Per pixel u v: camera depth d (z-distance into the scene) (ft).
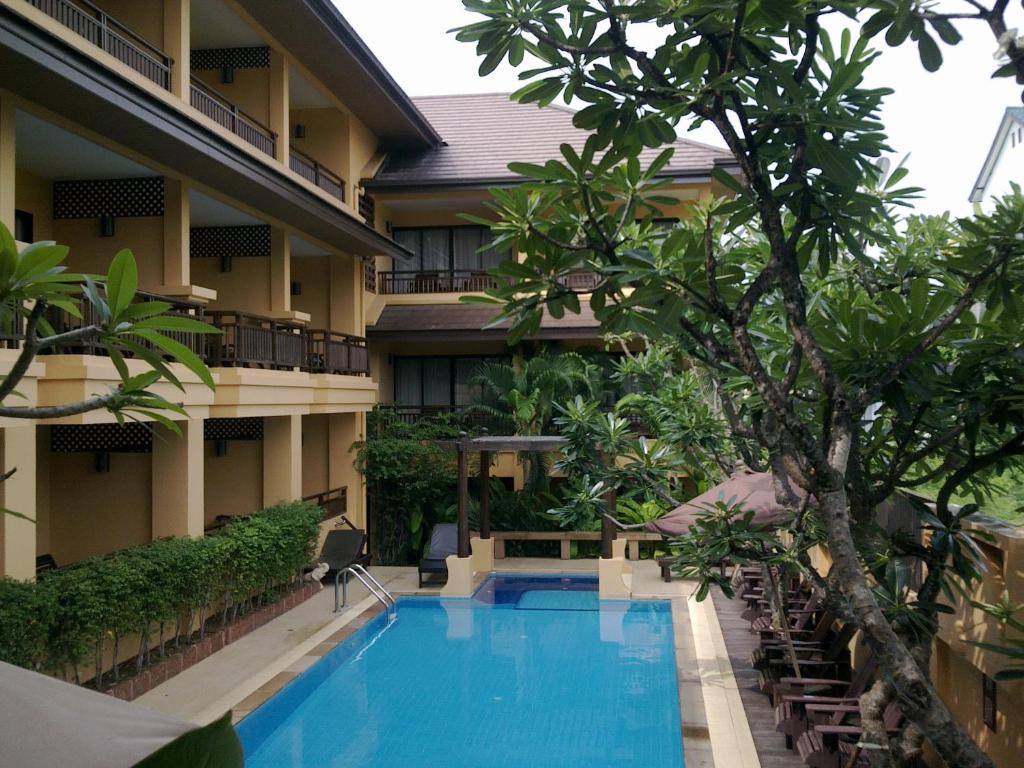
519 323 12.43
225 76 50.55
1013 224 11.71
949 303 12.26
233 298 50.93
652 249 13.34
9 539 26.91
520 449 48.08
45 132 32.63
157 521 37.88
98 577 27.22
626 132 11.48
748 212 11.97
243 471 49.62
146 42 35.58
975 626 17.43
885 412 16.26
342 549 47.67
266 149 49.65
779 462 13.79
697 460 34.42
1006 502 22.22
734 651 34.99
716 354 11.19
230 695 29.78
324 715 29.76
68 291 7.26
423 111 80.53
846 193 11.70
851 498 14.62
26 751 6.77
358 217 58.44
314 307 62.18
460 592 47.65
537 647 38.19
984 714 17.84
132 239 39.52
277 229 50.62
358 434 60.13
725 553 19.07
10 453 27.07
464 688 32.60
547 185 12.34
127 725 7.38
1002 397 13.79
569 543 58.03
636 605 45.85
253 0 44.55
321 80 56.95
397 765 25.41
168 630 34.50
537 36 11.00
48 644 25.20
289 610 43.52
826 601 12.44
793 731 22.80
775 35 11.44
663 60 11.02
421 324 66.13
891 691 14.78
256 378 41.78
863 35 9.96
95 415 30.09
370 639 39.78
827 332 12.68
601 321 12.21
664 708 30.09
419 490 61.87
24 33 25.53
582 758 25.80
